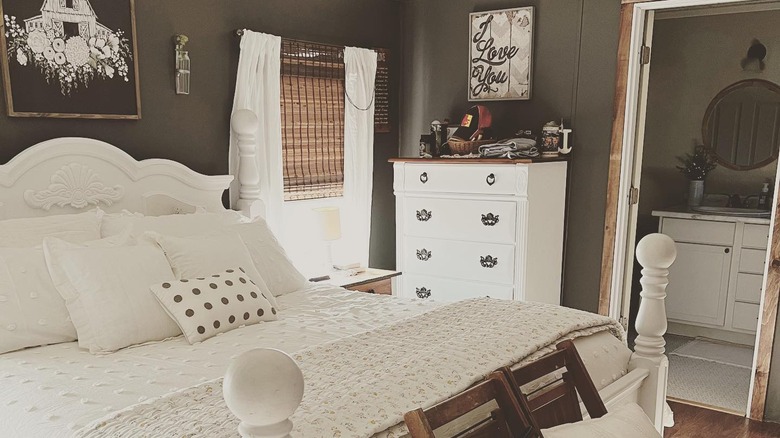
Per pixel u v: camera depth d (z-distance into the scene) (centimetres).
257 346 210
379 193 452
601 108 373
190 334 216
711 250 449
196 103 326
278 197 360
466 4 420
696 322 462
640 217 509
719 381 382
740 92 466
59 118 272
